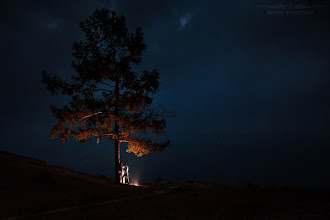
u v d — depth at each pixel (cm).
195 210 1115
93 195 1344
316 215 946
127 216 976
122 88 2219
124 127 2123
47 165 2100
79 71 2119
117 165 2150
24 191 1194
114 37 2230
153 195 1503
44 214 951
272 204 1235
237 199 1405
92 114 2064
